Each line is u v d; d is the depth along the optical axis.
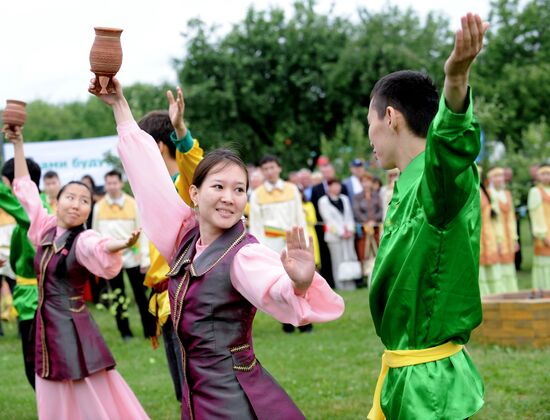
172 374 5.36
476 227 3.03
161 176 3.74
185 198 4.63
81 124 44.12
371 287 3.18
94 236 5.24
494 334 7.96
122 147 3.79
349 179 14.33
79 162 15.22
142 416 5.41
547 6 25.53
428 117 3.15
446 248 2.96
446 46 25.67
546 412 5.57
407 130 3.17
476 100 21.22
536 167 14.12
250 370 3.33
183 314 3.37
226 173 3.39
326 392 6.49
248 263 3.27
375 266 3.20
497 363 7.13
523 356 7.38
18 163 5.70
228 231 3.42
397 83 3.18
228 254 3.35
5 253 10.38
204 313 3.32
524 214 15.94
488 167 17.80
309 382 6.89
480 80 24.33
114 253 5.11
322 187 13.92
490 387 6.34
